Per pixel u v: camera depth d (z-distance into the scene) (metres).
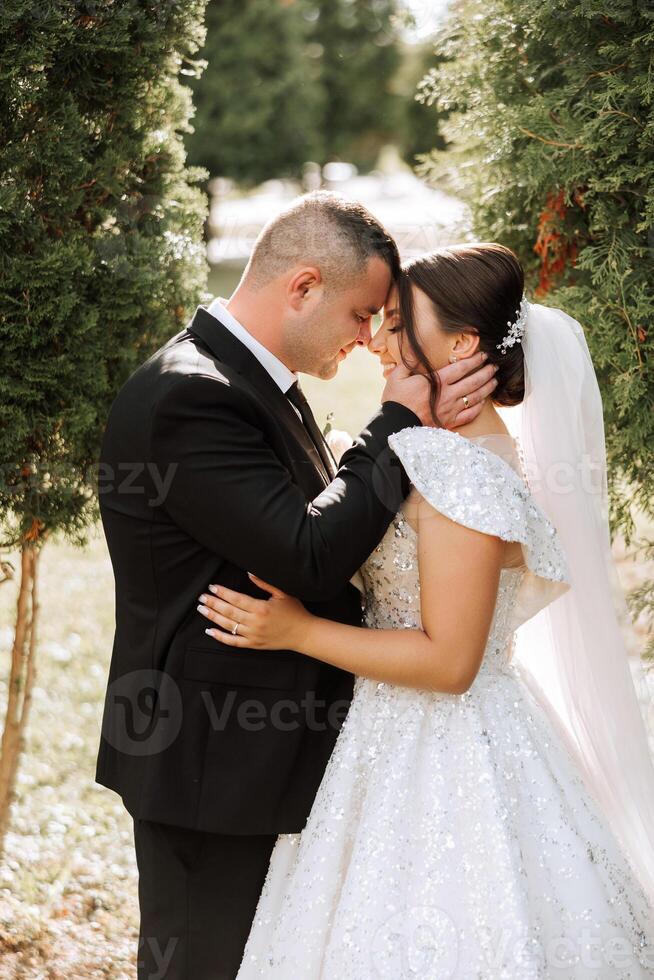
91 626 5.13
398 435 1.91
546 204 2.85
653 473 2.81
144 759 1.99
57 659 4.71
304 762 2.02
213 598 1.93
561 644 2.22
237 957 2.04
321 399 7.55
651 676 2.76
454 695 2.00
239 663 1.97
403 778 1.95
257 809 1.96
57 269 2.44
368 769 1.99
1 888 3.03
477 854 1.88
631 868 2.09
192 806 1.95
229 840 2.03
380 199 17.36
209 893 2.03
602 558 2.16
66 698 4.38
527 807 1.96
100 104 2.57
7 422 2.54
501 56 2.84
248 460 1.85
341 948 1.86
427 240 3.15
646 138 2.47
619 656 2.18
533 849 1.93
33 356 2.52
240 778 1.96
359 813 1.98
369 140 21.48
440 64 3.01
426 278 2.02
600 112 2.46
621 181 2.49
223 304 2.13
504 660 2.11
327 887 1.93
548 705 2.25
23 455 2.61
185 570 1.97
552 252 2.93
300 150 16.83
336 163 20.64
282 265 2.02
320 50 19.95
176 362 1.95
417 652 1.90
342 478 1.90
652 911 2.07
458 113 3.06
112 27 2.43
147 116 2.69
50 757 3.91
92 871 3.20
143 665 2.02
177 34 2.59
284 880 2.03
